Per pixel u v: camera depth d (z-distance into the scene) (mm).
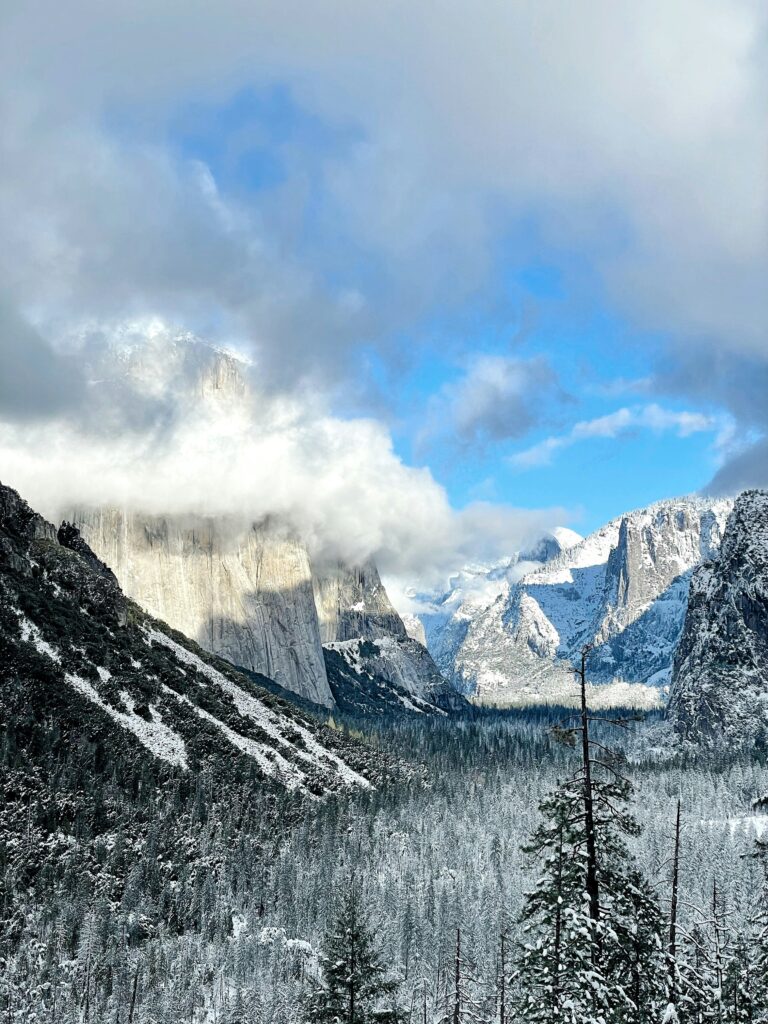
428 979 133000
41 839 154750
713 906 59906
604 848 41000
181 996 128375
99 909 144125
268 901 170625
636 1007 39406
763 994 49625
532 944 41844
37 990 120312
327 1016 52656
